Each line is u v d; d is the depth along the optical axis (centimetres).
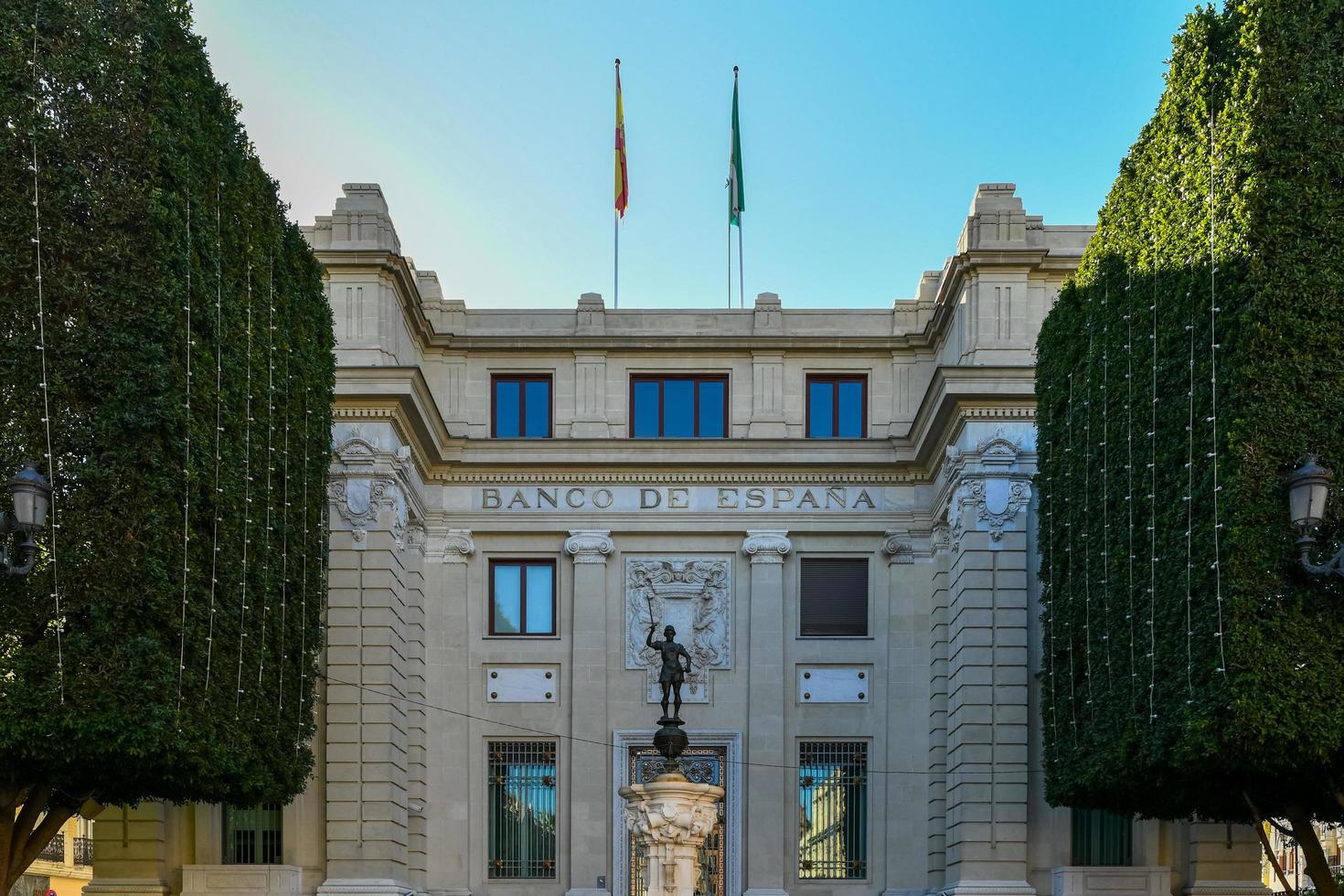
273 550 3250
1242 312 2616
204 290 2855
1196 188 2817
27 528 2277
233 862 4138
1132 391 3047
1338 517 2545
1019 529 4028
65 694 2536
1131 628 2969
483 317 4784
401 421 4191
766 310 4788
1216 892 3866
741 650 4584
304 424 3462
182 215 2805
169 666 2653
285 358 3341
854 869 4475
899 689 4541
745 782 4472
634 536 4647
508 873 4475
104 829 4012
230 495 2947
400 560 4228
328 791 3959
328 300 4075
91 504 2631
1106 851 4025
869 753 4531
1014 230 4141
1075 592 3394
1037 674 3984
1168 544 2825
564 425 4697
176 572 2708
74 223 2697
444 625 4553
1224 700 2525
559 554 4650
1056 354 3622
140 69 2764
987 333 4112
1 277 2627
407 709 4312
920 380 4712
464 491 4644
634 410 4756
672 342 4706
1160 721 2789
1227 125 2719
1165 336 2895
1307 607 2541
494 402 4744
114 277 2686
